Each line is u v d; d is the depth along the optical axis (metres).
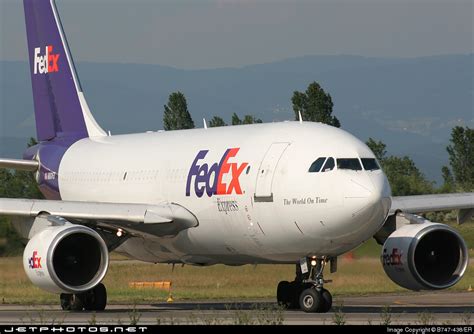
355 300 126.69
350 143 96.81
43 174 136.88
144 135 123.94
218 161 105.00
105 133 133.50
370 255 149.50
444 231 100.00
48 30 142.50
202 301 127.56
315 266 99.75
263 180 98.50
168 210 107.50
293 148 98.31
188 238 108.06
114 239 112.06
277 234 98.00
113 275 161.12
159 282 148.25
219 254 107.25
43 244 99.12
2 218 167.12
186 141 113.50
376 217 92.94
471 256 192.62
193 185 107.06
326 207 93.44
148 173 115.50
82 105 137.00
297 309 107.75
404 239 99.50
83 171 128.00
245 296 134.50
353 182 92.81
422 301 124.50
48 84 141.88
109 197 121.50
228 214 102.19
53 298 131.25
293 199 95.62
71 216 106.00
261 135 103.38
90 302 108.12
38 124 143.50
